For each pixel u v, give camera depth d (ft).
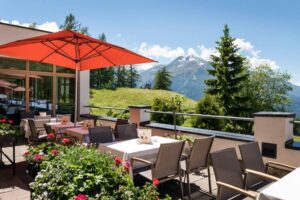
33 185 6.81
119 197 6.13
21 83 25.11
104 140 13.28
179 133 16.78
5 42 23.52
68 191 6.11
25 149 18.40
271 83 87.66
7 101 24.39
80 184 6.29
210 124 34.94
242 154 9.23
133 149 10.99
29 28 24.84
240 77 74.13
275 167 10.59
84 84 29.30
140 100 114.11
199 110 35.81
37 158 8.04
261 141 12.93
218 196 7.48
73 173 6.61
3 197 10.33
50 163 7.25
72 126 17.35
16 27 24.09
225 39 77.51
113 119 23.75
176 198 10.70
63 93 28.04
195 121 35.37
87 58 16.99
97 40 14.39
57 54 17.21
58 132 15.89
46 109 26.86
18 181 12.00
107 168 6.91
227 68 74.54
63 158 7.37
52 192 6.42
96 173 6.66
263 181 9.48
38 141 18.07
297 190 6.12
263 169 9.80
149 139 12.24
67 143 9.74
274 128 12.51
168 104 31.86
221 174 7.86
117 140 14.26
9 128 13.11
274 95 87.10
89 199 5.84
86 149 8.08
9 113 24.58
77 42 15.06
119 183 6.53
